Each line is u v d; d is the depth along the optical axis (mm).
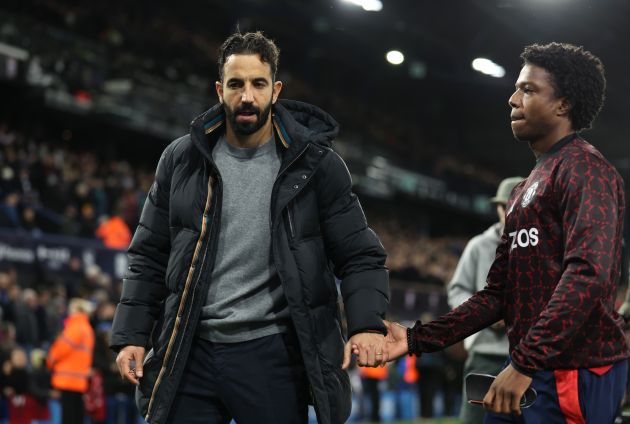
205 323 2830
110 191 16203
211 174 2877
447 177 31016
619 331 2490
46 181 14750
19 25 15617
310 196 2885
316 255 2854
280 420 2812
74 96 16953
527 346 2379
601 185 2428
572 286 2342
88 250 12602
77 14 18281
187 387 2873
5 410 8859
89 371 8656
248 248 2834
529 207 2562
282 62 27641
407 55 26688
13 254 11500
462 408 4770
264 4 25922
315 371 2756
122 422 9812
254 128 2830
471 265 4980
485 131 32688
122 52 18297
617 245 2418
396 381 14414
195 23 25438
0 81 15898
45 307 10719
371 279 2881
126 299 2969
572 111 2633
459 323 2816
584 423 2455
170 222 2918
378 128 28812
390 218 30344
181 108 19562
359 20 24609
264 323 2826
